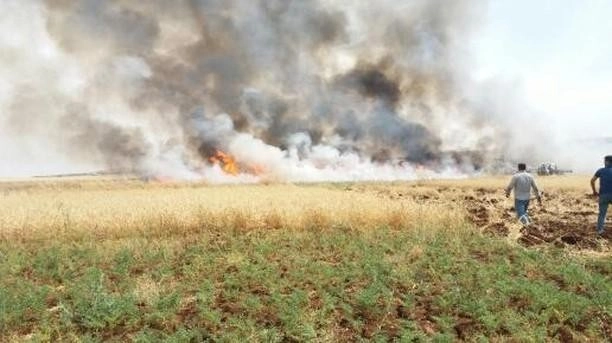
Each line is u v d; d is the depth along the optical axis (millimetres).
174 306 8039
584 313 7910
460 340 7227
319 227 15305
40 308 7957
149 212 15344
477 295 8570
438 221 15492
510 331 7387
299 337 7137
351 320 7629
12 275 10297
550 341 7172
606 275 10031
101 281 9047
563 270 9984
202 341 7062
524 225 15453
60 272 10234
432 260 10977
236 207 15984
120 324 7613
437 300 8391
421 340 7062
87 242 13422
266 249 11953
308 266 10398
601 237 13883
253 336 7094
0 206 17812
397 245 12391
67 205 17906
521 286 8719
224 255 11391
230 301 8523
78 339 6984
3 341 7059
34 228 14406
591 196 28234
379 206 16406
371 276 9555
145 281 9492
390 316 7918
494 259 11102
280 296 8359
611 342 7223
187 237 14055
